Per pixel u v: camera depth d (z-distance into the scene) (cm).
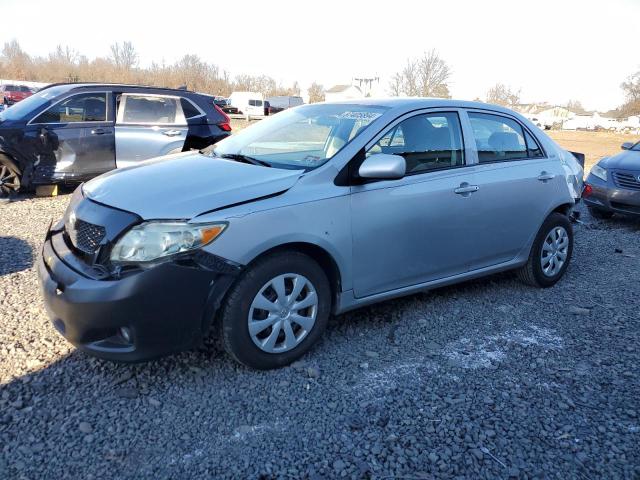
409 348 367
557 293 483
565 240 501
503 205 434
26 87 4125
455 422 285
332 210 335
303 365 337
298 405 296
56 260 311
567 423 287
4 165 796
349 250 347
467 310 435
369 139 363
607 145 3334
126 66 7462
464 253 418
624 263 589
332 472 247
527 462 257
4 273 483
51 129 798
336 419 285
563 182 487
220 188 314
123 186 326
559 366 348
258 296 313
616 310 445
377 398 306
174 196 304
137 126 859
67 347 351
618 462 258
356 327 395
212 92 7312
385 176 337
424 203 380
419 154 390
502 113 461
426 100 414
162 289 284
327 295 345
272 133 417
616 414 296
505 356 360
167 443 263
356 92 6925
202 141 916
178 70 7306
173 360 338
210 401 297
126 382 313
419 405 300
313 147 376
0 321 384
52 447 257
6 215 705
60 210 752
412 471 249
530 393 315
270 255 317
